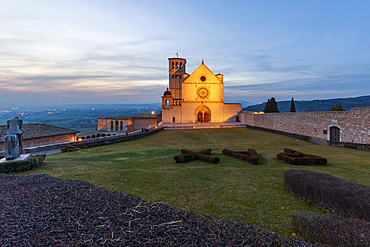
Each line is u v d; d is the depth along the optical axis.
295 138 31.19
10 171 11.59
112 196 6.29
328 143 24.91
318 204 7.27
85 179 10.34
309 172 9.06
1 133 31.97
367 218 5.64
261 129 41.28
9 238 4.04
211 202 7.54
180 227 4.41
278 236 4.25
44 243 3.89
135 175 11.09
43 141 36.75
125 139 31.02
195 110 59.62
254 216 6.48
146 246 3.79
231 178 10.53
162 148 23.28
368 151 19.45
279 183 9.72
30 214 5.11
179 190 8.78
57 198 6.16
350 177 10.52
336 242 4.07
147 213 5.11
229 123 56.62
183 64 71.81
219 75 60.19
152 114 80.06
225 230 4.33
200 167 13.10
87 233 4.21
